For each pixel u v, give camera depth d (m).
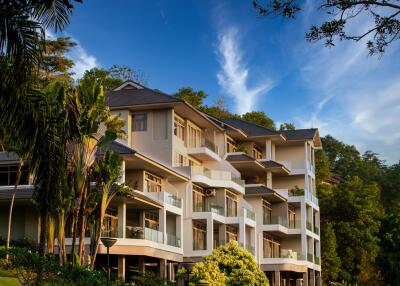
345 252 76.94
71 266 26.50
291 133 72.44
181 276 35.97
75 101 30.75
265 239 63.47
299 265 63.72
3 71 16.66
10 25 16.33
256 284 36.28
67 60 60.78
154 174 47.88
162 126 51.12
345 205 79.50
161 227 44.53
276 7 15.44
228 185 54.97
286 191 66.88
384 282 76.94
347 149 125.56
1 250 22.88
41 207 18.16
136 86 53.47
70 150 31.17
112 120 35.00
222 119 71.44
